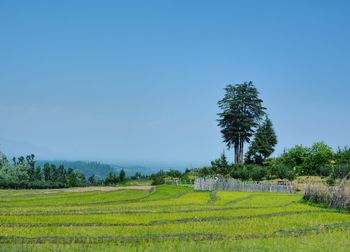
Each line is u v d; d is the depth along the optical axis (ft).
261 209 141.28
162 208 138.72
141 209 134.21
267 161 328.29
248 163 341.41
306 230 99.71
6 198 175.42
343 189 150.41
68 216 114.52
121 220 109.70
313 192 165.68
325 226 105.40
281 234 94.58
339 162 281.54
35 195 192.54
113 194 199.93
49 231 92.32
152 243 82.07
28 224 98.53
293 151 307.99
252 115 350.84
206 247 79.20
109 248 77.05
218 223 109.09
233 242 84.17
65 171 343.67
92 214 119.44
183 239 86.63
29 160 343.87
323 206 154.61
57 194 199.41
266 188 234.38
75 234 89.66
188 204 154.81
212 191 223.71
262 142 338.13
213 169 318.45
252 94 347.77
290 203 167.73
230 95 350.43
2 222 101.14
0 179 272.92
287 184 236.63
